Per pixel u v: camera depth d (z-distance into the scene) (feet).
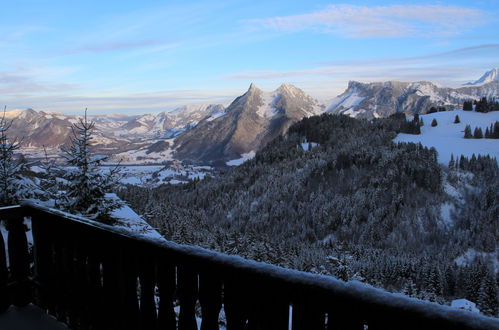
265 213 464.65
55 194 42.70
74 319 10.83
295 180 531.50
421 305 4.46
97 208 43.16
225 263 6.64
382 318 4.81
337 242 302.25
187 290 7.55
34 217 11.79
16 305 12.25
